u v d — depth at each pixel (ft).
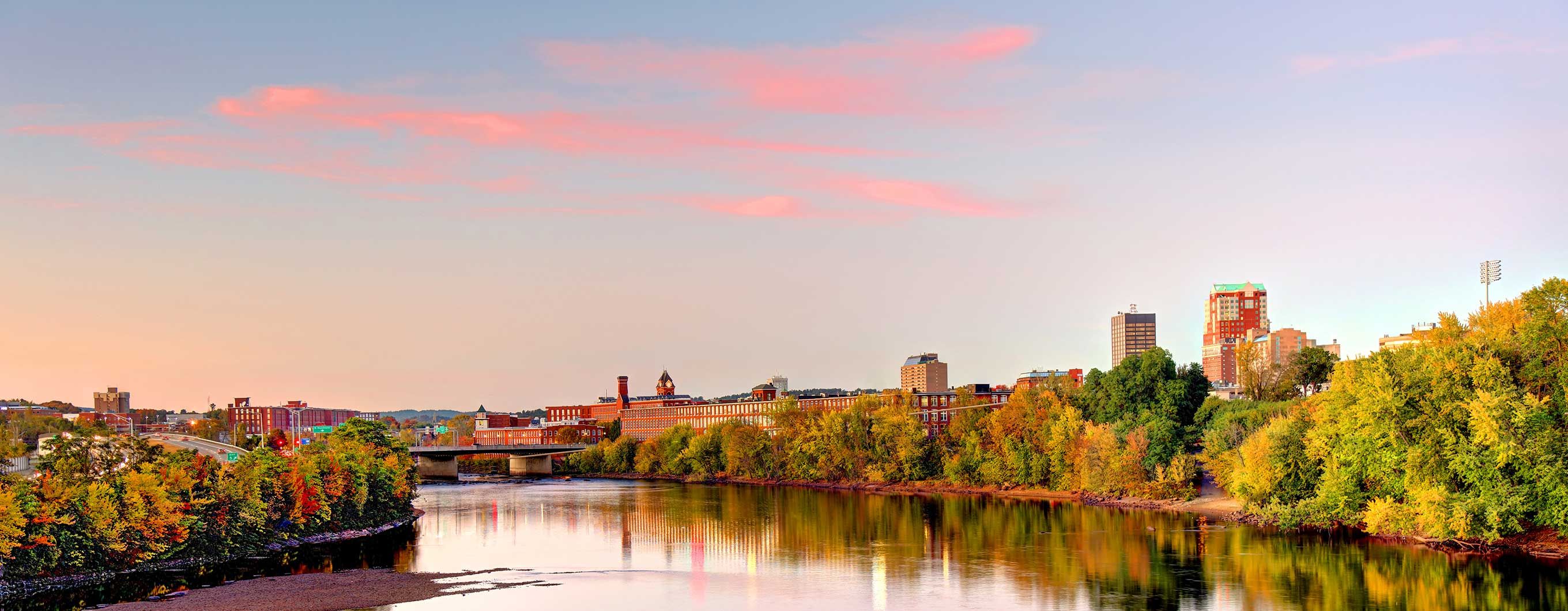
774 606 262.88
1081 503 500.74
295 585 296.30
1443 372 315.99
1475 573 276.62
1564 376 303.07
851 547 363.35
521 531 435.12
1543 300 319.47
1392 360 330.54
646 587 289.33
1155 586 275.39
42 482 307.17
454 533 432.66
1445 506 297.53
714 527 440.45
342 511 426.51
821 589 284.20
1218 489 479.41
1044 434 575.38
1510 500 292.20
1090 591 271.90
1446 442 309.42
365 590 288.71
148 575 315.58
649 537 406.82
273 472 390.01
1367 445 329.52
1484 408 296.30
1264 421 494.18
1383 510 315.99
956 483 615.16
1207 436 479.00
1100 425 525.34
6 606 270.46
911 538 383.65
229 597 279.49
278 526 384.88
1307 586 268.00
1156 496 473.26
